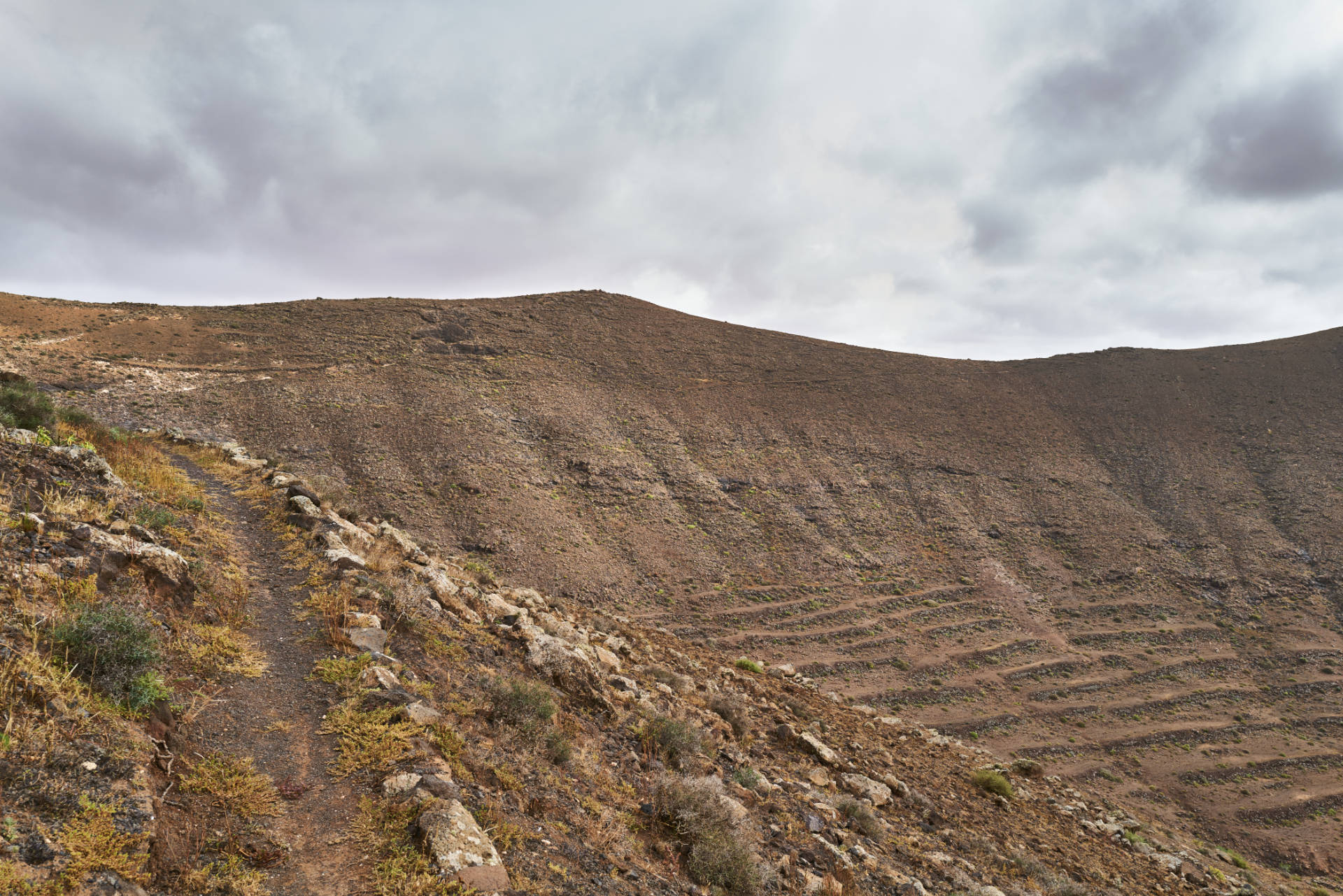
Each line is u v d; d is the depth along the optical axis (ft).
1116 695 188.75
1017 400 374.22
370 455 224.33
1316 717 184.55
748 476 282.36
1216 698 191.21
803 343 443.73
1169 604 238.27
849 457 308.19
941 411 357.61
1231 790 152.76
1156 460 322.96
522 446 263.90
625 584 202.28
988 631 215.72
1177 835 96.53
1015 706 178.81
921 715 167.63
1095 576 250.98
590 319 428.97
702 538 240.94
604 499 246.88
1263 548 264.31
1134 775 155.74
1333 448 314.76
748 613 204.13
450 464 232.12
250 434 221.25
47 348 248.11
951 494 290.97
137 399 224.74
